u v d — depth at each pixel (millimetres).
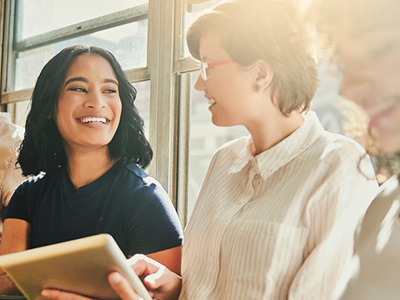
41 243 1725
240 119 1328
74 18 2531
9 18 2846
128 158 1786
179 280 1458
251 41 1253
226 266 1297
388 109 737
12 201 1849
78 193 1719
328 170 1245
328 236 1187
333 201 1206
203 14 1338
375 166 862
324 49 852
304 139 1325
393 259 794
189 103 2146
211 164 1542
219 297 1309
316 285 1171
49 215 1740
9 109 2840
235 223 1298
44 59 2709
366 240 878
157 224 1602
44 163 1830
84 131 1709
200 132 8664
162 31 2131
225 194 1396
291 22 1240
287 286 1218
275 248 1219
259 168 1324
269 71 1264
